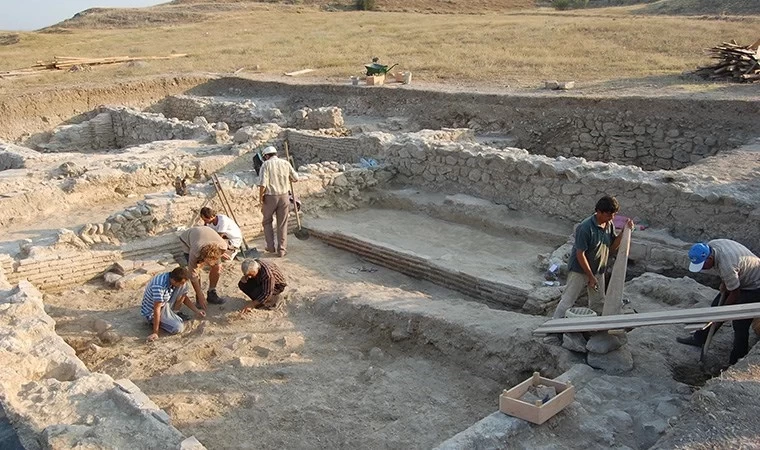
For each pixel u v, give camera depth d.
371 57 26.89
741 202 9.26
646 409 5.52
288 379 7.02
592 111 16.38
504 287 8.84
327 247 11.20
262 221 11.36
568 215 10.98
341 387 6.86
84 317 8.56
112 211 12.29
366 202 12.88
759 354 5.63
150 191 13.79
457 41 28.58
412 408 6.50
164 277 8.12
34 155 15.28
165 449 4.94
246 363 7.28
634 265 9.48
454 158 12.41
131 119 20.61
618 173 10.53
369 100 20.69
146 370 7.26
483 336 7.18
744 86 16.73
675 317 5.82
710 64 19.66
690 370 6.27
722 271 6.00
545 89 18.53
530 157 11.55
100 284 9.68
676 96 15.70
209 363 7.39
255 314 8.48
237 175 12.77
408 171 13.23
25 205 11.82
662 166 15.63
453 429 6.16
